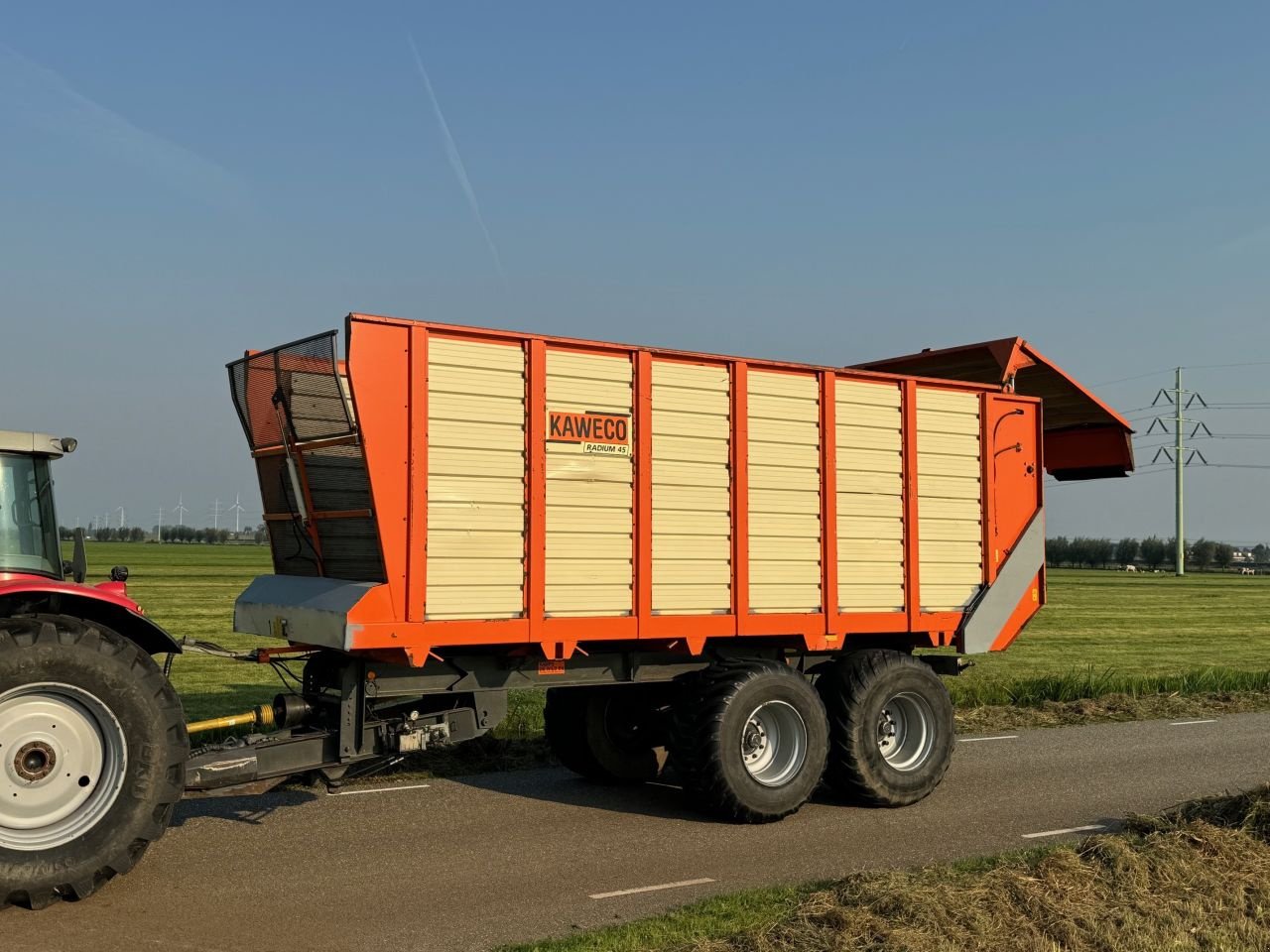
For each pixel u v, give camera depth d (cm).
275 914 554
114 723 565
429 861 661
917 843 718
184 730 591
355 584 682
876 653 865
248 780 659
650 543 757
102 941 508
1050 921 529
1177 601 4250
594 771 898
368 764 715
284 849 682
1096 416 1100
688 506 777
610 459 745
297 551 794
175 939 513
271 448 781
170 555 7931
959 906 539
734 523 796
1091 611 3578
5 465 597
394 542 660
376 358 658
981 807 836
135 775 568
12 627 547
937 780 857
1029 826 768
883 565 874
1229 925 534
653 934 516
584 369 738
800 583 828
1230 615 3472
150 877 616
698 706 775
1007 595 945
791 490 826
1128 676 1623
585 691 894
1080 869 598
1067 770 991
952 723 880
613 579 743
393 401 662
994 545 942
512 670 748
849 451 859
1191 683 1588
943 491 913
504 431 704
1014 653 2150
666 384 772
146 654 585
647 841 719
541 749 1048
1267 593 5053
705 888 610
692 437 780
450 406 684
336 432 698
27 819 551
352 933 527
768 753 799
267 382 760
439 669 723
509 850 690
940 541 909
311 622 684
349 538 723
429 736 716
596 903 579
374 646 652
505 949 498
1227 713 1388
